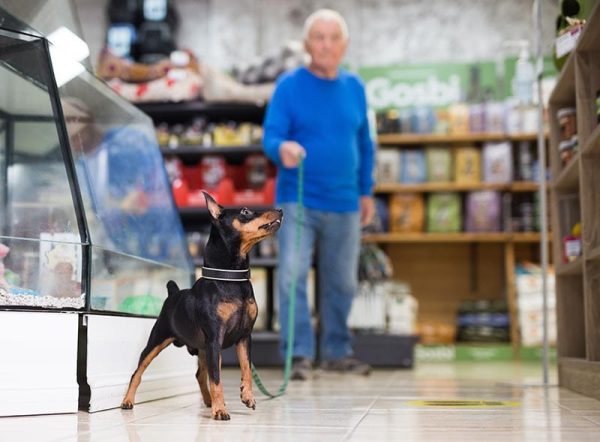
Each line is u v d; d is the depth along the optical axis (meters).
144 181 3.76
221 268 2.71
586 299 3.55
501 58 9.23
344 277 5.27
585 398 3.46
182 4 9.60
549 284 7.83
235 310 2.68
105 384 2.90
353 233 5.23
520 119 7.96
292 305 3.91
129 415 2.75
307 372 4.85
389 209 8.24
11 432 2.29
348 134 5.19
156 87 7.06
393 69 8.60
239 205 6.80
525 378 4.98
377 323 6.87
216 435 2.23
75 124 3.09
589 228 3.56
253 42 9.54
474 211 8.04
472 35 9.35
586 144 3.43
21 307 2.70
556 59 4.22
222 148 6.97
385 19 9.48
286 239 5.00
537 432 2.30
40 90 2.96
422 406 3.09
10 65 2.96
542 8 4.51
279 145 4.87
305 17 9.55
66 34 3.23
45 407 2.72
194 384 3.76
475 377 5.14
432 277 8.74
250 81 7.01
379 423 2.53
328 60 5.08
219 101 6.95
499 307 8.08
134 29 8.66
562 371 4.20
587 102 3.58
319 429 2.37
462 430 2.34
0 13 2.98
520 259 8.65
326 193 5.10
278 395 3.58
